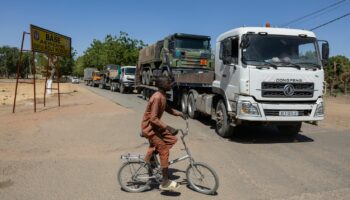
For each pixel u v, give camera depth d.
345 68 39.56
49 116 13.66
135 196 5.31
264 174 6.46
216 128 10.63
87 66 78.62
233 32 9.58
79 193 5.44
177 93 15.86
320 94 9.17
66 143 8.92
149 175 5.41
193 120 13.32
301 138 10.07
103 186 5.75
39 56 63.12
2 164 6.99
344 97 28.33
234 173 6.50
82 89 37.75
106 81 38.50
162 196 5.30
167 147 5.15
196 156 7.77
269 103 8.90
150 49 20.70
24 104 18.89
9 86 42.41
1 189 5.60
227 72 9.77
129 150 8.27
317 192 5.52
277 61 8.97
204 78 11.68
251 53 8.95
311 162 7.32
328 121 13.60
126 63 57.25
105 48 59.66
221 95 10.27
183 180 5.97
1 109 16.58
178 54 16.75
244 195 5.36
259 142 9.41
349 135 10.59
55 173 6.44
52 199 5.20
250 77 8.79
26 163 7.08
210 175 5.32
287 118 8.97
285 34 9.23
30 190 5.56
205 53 17.16
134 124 11.95
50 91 26.77
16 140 9.21
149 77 21.67
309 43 9.37
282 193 5.46
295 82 8.93
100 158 7.52
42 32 16.11
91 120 12.70
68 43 19.20
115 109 16.02
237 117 9.02
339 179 6.18
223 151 8.29
